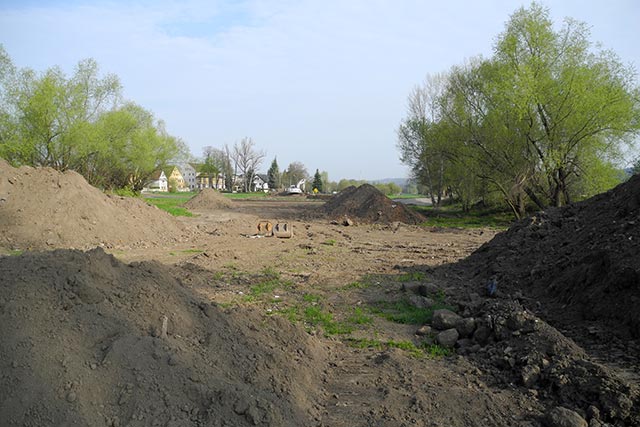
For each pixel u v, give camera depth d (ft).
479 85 88.17
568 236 31.24
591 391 14.66
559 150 79.36
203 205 127.95
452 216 109.60
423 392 15.64
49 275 15.21
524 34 80.12
